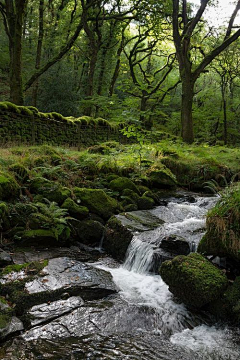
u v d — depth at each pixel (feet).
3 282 14.62
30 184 24.04
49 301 14.15
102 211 23.82
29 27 83.15
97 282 15.94
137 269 18.63
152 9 57.06
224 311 13.78
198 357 11.64
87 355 11.28
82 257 19.66
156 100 69.31
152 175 31.68
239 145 75.56
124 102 61.31
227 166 36.22
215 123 82.43
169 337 12.81
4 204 20.03
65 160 30.50
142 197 27.07
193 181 34.60
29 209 21.34
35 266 16.34
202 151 41.65
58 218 20.86
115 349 11.71
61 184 25.49
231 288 14.23
